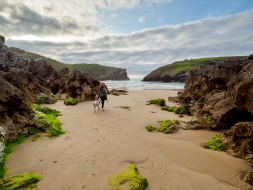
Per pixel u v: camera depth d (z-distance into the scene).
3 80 8.20
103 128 9.89
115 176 5.25
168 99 22.16
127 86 54.09
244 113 9.70
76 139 8.14
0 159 5.56
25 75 17.94
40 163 5.98
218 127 9.98
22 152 6.71
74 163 6.04
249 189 4.93
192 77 18.09
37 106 12.86
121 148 7.33
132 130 9.72
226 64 12.90
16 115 8.24
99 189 4.73
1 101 7.44
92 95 21.36
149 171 5.75
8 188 4.59
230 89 9.94
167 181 5.24
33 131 8.53
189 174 5.61
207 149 7.50
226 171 5.82
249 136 6.62
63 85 27.11
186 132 9.66
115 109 15.26
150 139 8.49
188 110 14.39
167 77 95.75
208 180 5.32
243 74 8.37
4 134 6.27
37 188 4.74
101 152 6.89
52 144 7.50
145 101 20.25
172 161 6.41
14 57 48.78
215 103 11.01
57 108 15.66
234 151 6.97
